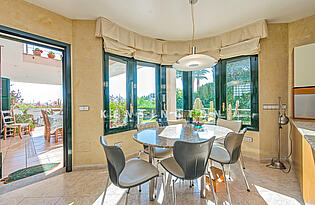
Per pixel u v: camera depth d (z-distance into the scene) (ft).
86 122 8.05
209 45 10.23
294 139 7.23
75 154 7.95
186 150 4.00
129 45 9.14
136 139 5.27
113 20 8.17
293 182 6.44
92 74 8.13
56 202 5.37
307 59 6.98
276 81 8.60
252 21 8.39
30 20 6.66
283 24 8.59
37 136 15.94
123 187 3.97
